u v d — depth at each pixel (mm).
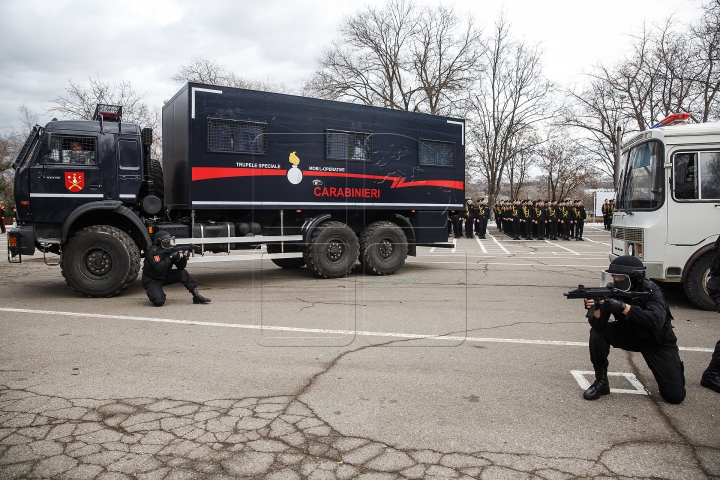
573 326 6473
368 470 2959
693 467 3020
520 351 5379
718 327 6547
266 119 9602
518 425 3580
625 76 26203
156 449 3197
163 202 9680
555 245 19906
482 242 21469
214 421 3609
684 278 7551
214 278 10648
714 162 7492
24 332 6082
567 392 4219
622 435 3438
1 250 16391
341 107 10398
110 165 8531
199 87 8961
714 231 7434
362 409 3836
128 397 4047
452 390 4242
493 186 33000
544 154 38312
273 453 3156
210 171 9078
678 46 24453
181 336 5918
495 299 8289
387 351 5355
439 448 3234
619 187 8945
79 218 8617
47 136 8164
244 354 5219
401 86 33875
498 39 31578
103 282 8281
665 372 3941
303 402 3965
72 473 2910
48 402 3934
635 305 3955
